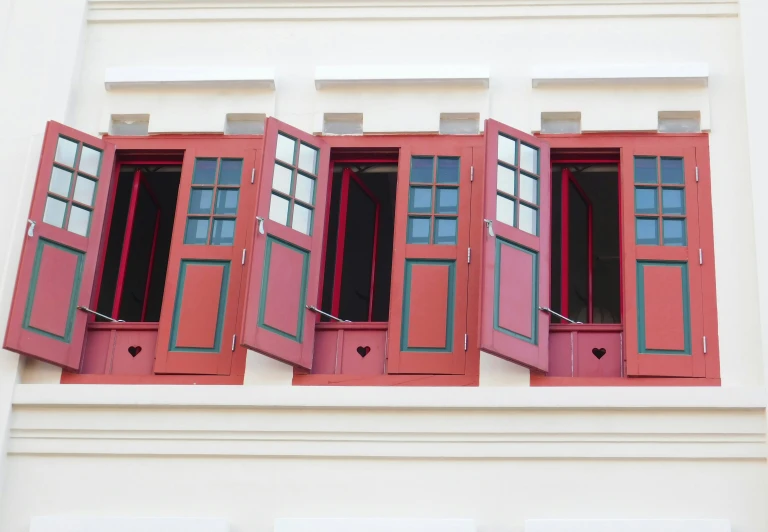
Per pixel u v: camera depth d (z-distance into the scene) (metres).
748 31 11.51
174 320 10.79
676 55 11.59
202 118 11.59
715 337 10.45
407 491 10.09
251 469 10.23
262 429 10.31
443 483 10.09
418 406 10.24
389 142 11.38
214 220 11.15
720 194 10.94
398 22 11.91
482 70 11.47
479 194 11.06
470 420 10.24
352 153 11.48
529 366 10.31
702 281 10.62
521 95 11.52
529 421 10.20
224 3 12.10
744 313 10.51
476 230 10.94
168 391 10.42
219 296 10.86
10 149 11.46
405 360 10.53
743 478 9.97
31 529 9.99
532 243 10.70
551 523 9.77
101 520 10.01
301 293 10.66
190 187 11.29
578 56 11.65
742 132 11.18
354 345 10.73
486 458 10.12
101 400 10.44
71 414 10.48
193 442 10.34
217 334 10.73
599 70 11.40
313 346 10.69
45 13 12.05
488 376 10.42
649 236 10.83
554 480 10.04
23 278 10.58
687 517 9.87
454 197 11.09
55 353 10.57
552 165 11.52
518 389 10.23
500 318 10.30
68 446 10.39
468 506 9.99
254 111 11.59
